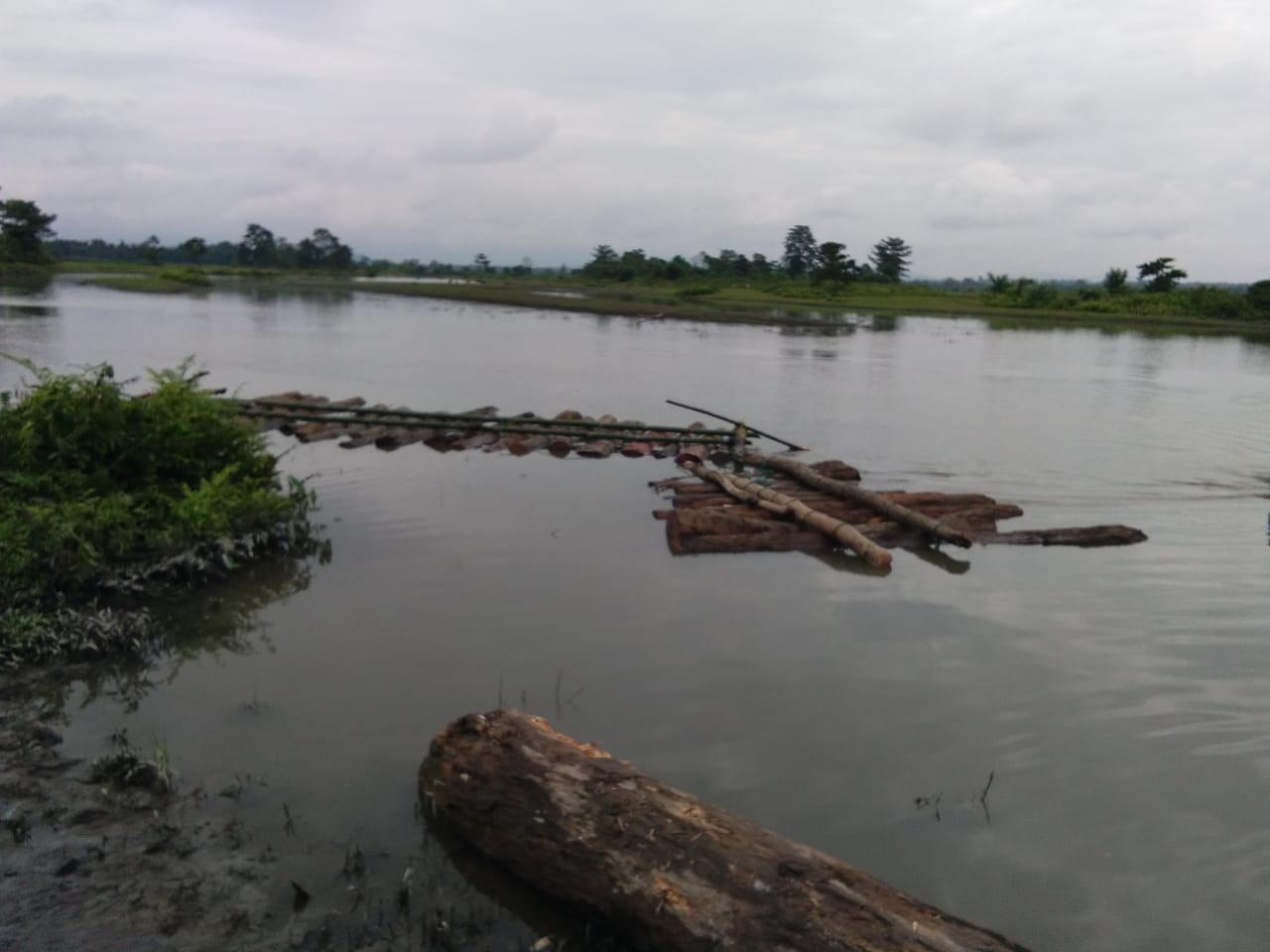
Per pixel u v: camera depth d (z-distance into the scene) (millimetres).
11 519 7016
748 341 31422
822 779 4777
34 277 56844
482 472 11367
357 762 4844
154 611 6754
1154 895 4020
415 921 3787
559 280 74688
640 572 7840
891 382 21656
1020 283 60375
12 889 3850
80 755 4855
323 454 12102
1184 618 7074
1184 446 14477
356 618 6699
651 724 5266
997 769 4930
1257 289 53938
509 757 4277
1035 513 10297
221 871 4016
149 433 8602
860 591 7551
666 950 3584
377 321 34906
